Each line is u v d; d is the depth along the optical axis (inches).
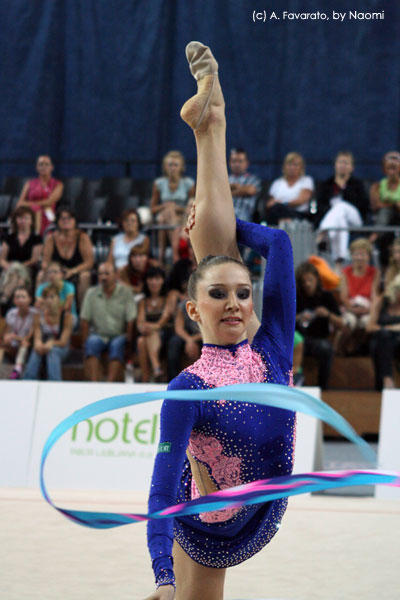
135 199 862.5
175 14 1005.8
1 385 545.0
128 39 1010.1
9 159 1024.2
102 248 798.5
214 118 208.5
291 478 147.4
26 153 1023.6
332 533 369.1
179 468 170.6
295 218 733.9
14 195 919.7
